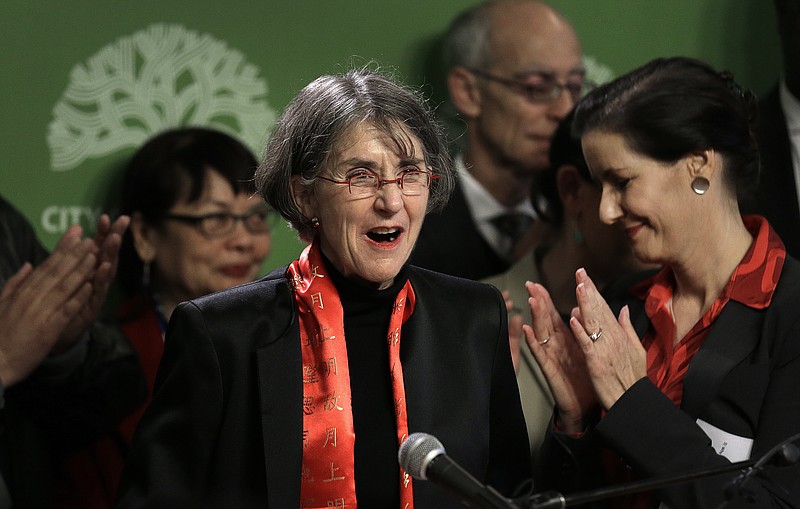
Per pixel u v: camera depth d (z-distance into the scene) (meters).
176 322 6.91
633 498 7.69
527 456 7.57
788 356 7.38
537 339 8.18
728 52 13.88
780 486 7.07
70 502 10.80
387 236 6.76
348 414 6.73
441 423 6.91
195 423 6.78
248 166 11.97
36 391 10.41
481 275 12.65
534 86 12.84
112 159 12.59
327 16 13.04
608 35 13.75
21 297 9.93
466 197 12.82
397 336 6.99
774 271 7.68
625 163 7.77
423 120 6.88
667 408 7.40
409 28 13.23
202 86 12.79
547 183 10.14
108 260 10.20
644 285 8.38
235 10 12.84
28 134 12.37
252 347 6.87
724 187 7.82
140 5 12.61
